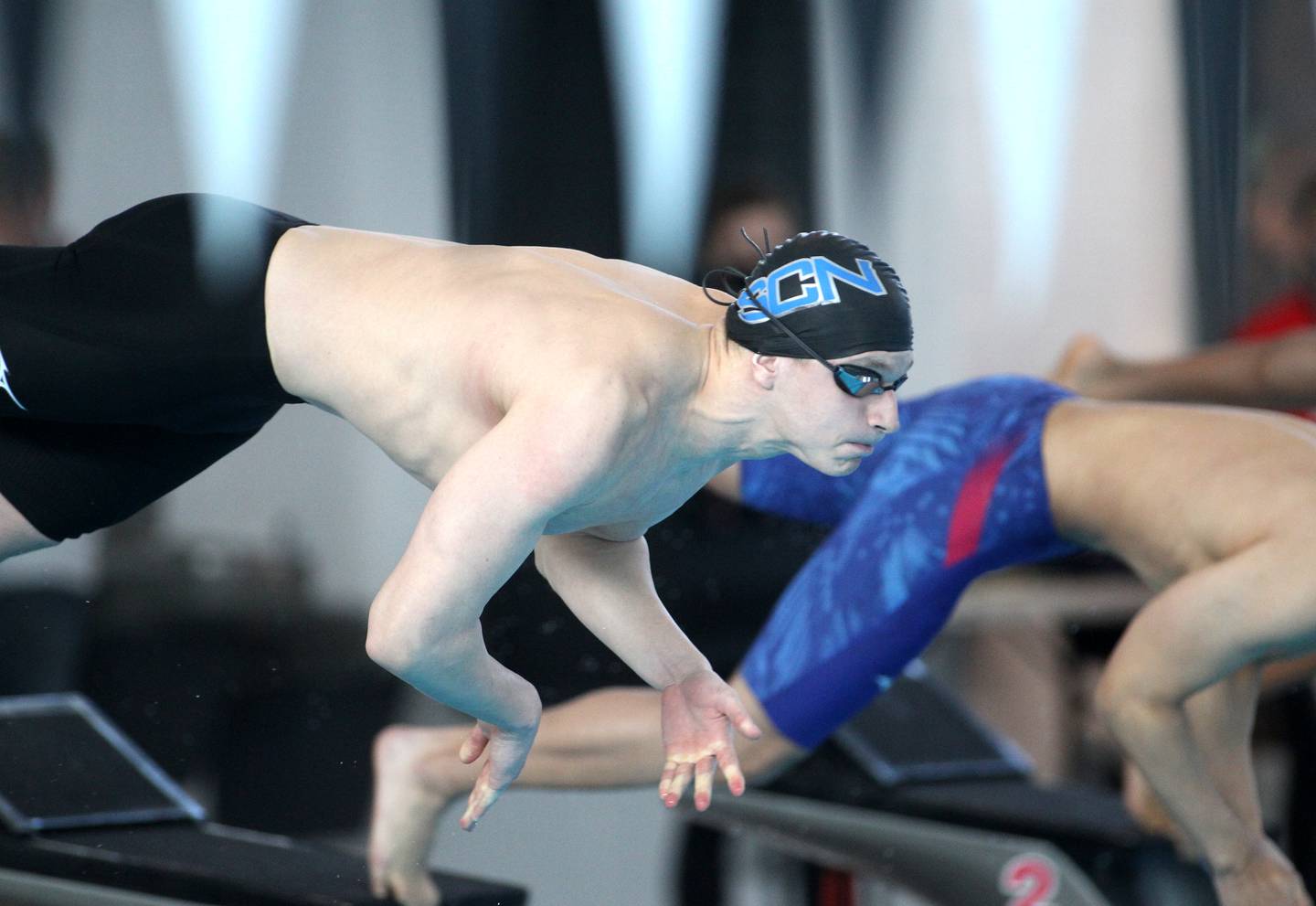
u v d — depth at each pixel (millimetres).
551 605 14484
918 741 13000
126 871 9320
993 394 10477
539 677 13305
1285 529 8469
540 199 20500
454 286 6199
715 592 15836
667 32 20781
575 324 5730
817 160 21844
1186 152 21578
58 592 14383
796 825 12000
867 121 22047
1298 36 21078
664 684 6465
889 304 5805
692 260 21172
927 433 10367
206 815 10820
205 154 18297
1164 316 21406
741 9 21281
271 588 15414
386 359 6215
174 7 18000
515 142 20234
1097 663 15406
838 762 12602
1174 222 21484
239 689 13523
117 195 17891
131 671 13523
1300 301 19938
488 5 19766
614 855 11758
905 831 11766
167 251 6887
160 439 7762
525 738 6168
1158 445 9469
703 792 6004
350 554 16406
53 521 7727
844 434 5918
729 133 21469
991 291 22281
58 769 10336
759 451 6180
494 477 5332
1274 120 21203
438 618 5395
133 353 6789
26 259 7246
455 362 5961
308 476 16734
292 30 18688
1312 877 11828
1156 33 21531
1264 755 13148
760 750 10141
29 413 7320
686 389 5887
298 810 11727
